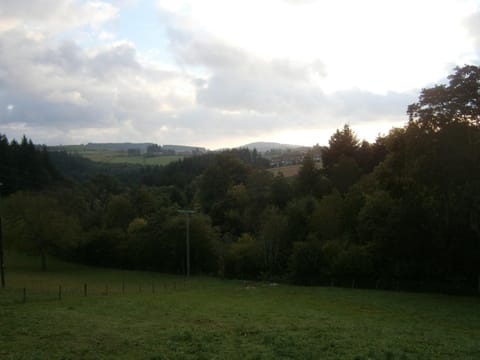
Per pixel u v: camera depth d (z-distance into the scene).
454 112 38.66
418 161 40.31
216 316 25.80
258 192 102.88
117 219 102.06
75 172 174.25
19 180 109.81
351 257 53.59
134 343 17.45
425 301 39.03
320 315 28.44
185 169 172.75
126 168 195.88
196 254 75.00
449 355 16.81
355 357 15.68
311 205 72.38
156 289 48.62
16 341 17.67
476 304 37.09
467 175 38.41
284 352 16.30
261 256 66.56
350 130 102.44
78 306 28.86
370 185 66.81
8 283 51.09
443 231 45.94
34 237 76.56
